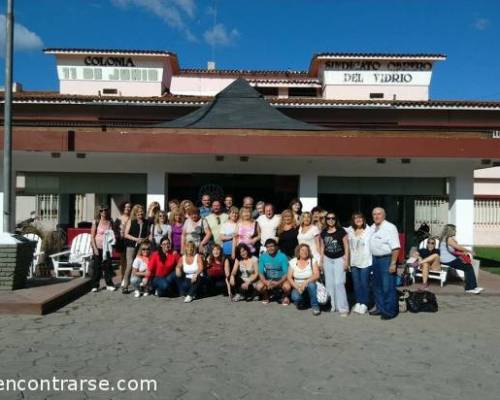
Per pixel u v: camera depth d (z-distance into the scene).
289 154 12.85
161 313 8.38
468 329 7.55
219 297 9.93
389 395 4.84
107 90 33.12
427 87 33.81
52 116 22.86
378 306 8.34
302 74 37.62
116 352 6.10
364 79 33.84
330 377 5.33
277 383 5.12
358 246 8.75
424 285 11.46
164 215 10.55
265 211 10.07
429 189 14.69
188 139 12.71
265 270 9.34
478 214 28.80
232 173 14.52
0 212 13.77
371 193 14.73
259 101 16.16
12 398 4.61
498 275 13.70
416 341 6.84
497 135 23.53
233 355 6.06
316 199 14.48
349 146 12.85
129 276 10.32
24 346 6.29
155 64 33.25
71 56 33.12
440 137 12.83
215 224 10.41
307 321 8.01
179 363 5.71
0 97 22.52
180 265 9.69
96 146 12.58
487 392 4.96
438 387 5.08
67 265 12.45
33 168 14.20
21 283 9.47
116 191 14.45
